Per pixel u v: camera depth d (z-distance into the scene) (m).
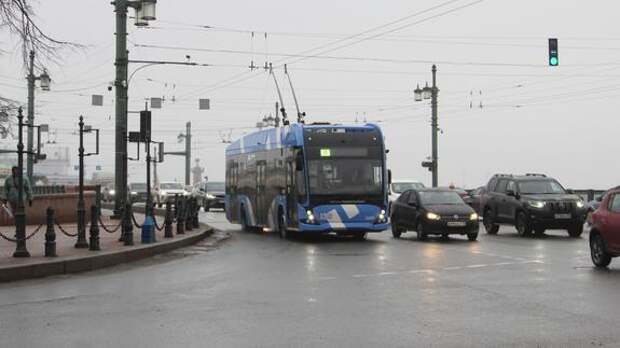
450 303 10.19
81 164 17.16
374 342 7.73
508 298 10.59
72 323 8.86
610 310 9.52
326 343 7.69
